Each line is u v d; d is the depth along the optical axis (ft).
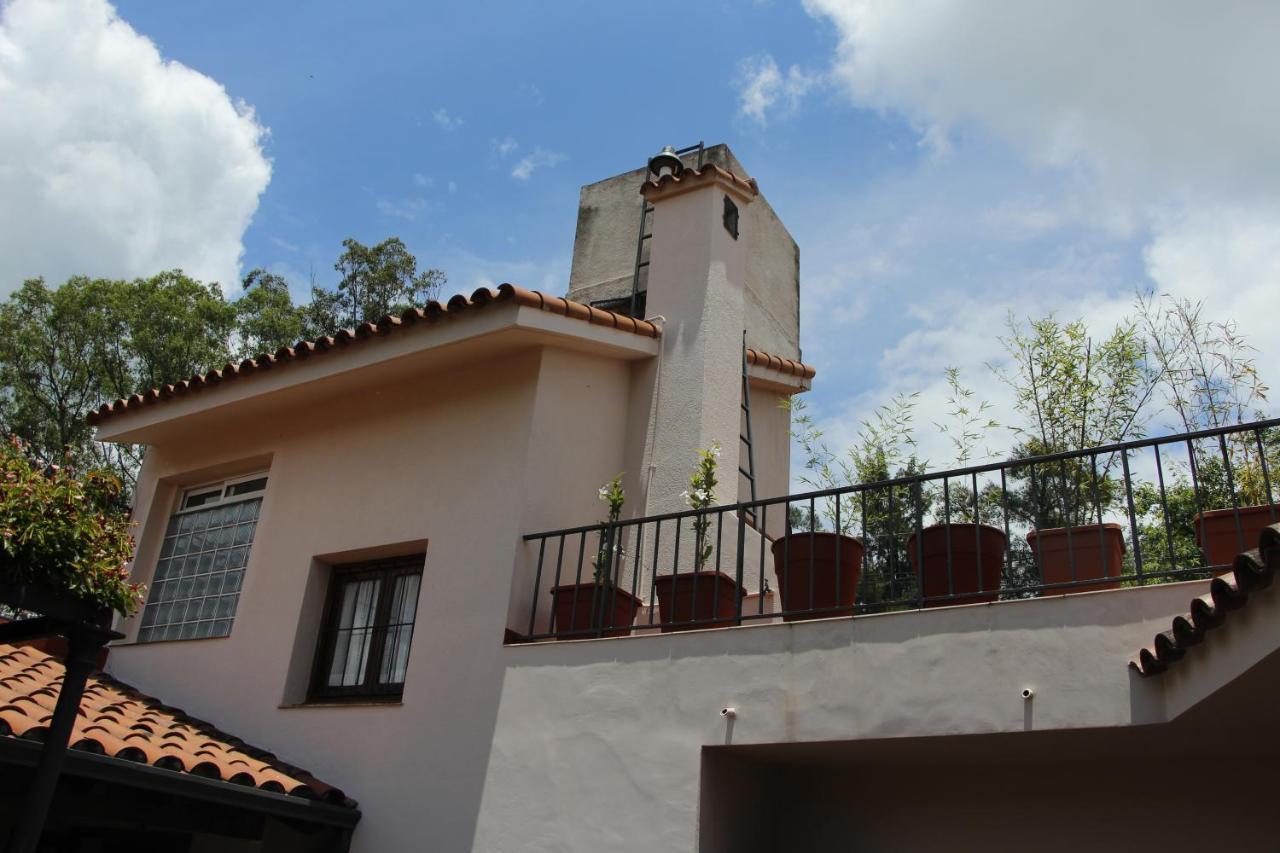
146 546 30.73
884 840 18.80
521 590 22.36
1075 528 18.34
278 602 26.48
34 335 52.60
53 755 13.34
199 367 54.34
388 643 24.72
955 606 16.75
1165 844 16.57
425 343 24.62
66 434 51.44
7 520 13.01
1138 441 16.51
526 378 24.44
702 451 23.75
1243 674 13.25
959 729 15.97
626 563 24.29
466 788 20.68
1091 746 16.19
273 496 28.30
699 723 18.26
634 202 38.17
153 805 19.20
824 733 17.01
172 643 28.09
